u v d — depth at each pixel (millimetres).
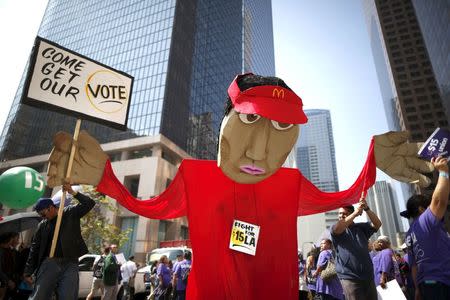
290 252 2406
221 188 2455
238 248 2273
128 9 55438
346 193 2922
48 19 66875
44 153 48375
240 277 2229
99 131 45344
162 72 45531
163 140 40125
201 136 53562
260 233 2367
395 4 91312
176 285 8648
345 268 3936
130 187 39312
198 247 2326
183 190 2652
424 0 69875
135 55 49656
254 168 2078
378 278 5285
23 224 7715
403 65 84125
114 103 3666
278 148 2070
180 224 40219
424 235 2982
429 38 70125
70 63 3500
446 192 2791
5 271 5527
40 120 52219
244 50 79562
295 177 2625
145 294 12852
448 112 63250
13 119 54656
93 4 60719
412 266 3266
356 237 4031
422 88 80188
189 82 52375
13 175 4723
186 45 53406
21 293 5910
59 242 3680
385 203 177625
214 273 2268
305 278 8742
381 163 2840
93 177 2506
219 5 72688
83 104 3461
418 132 76312
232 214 2396
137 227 35625
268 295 2256
